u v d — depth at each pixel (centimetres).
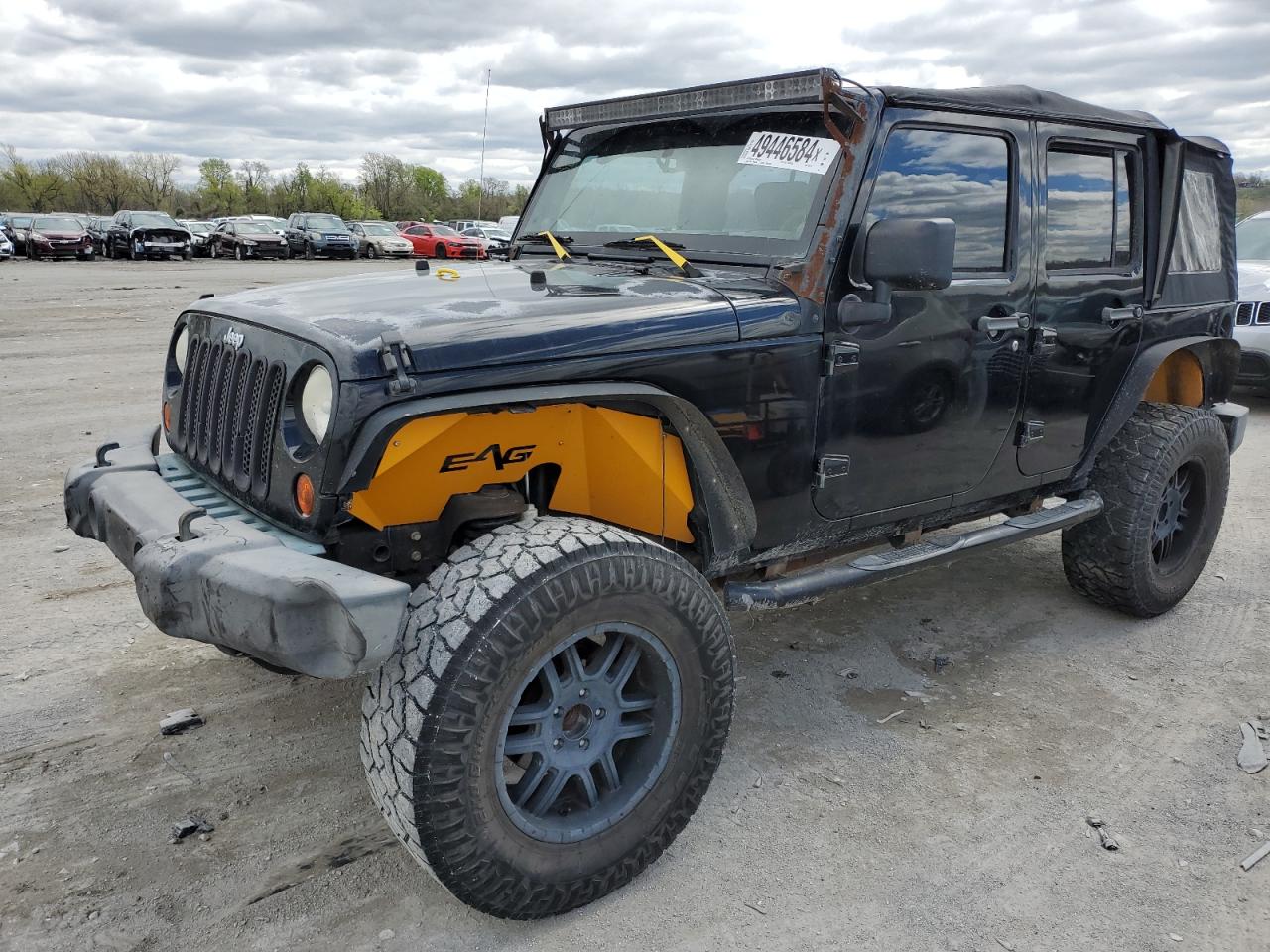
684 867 265
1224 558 512
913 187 303
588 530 240
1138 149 385
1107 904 253
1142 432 407
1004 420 348
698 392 261
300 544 233
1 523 509
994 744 331
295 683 355
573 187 369
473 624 215
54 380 916
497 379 230
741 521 285
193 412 292
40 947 229
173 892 249
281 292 295
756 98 302
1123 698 364
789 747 326
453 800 215
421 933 238
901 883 260
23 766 300
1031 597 460
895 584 472
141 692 345
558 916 245
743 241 300
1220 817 291
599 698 245
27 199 6812
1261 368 812
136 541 238
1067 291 358
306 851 267
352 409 217
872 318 289
